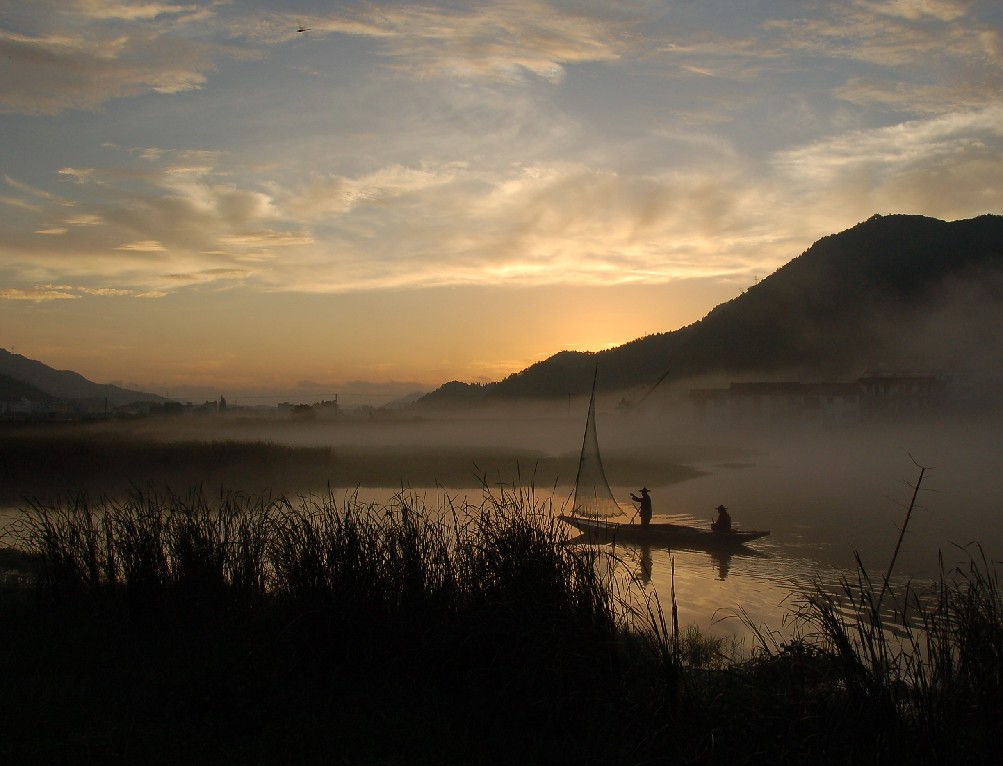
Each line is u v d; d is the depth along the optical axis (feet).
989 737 19.43
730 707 21.39
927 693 19.90
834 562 75.77
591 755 21.53
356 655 27.22
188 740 22.21
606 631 25.17
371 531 30.27
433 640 26.63
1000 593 27.78
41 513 48.24
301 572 28.30
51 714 23.73
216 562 34.68
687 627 45.44
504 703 24.11
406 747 22.18
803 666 23.08
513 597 26.00
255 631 28.78
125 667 28.66
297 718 23.79
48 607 36.83
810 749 19.31
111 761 20.67
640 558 75.77
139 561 34.30
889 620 31.24
